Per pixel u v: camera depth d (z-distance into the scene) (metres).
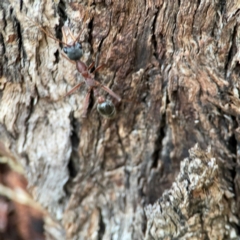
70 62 0.20
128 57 0.20
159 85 0.21
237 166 0.21
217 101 0.20
